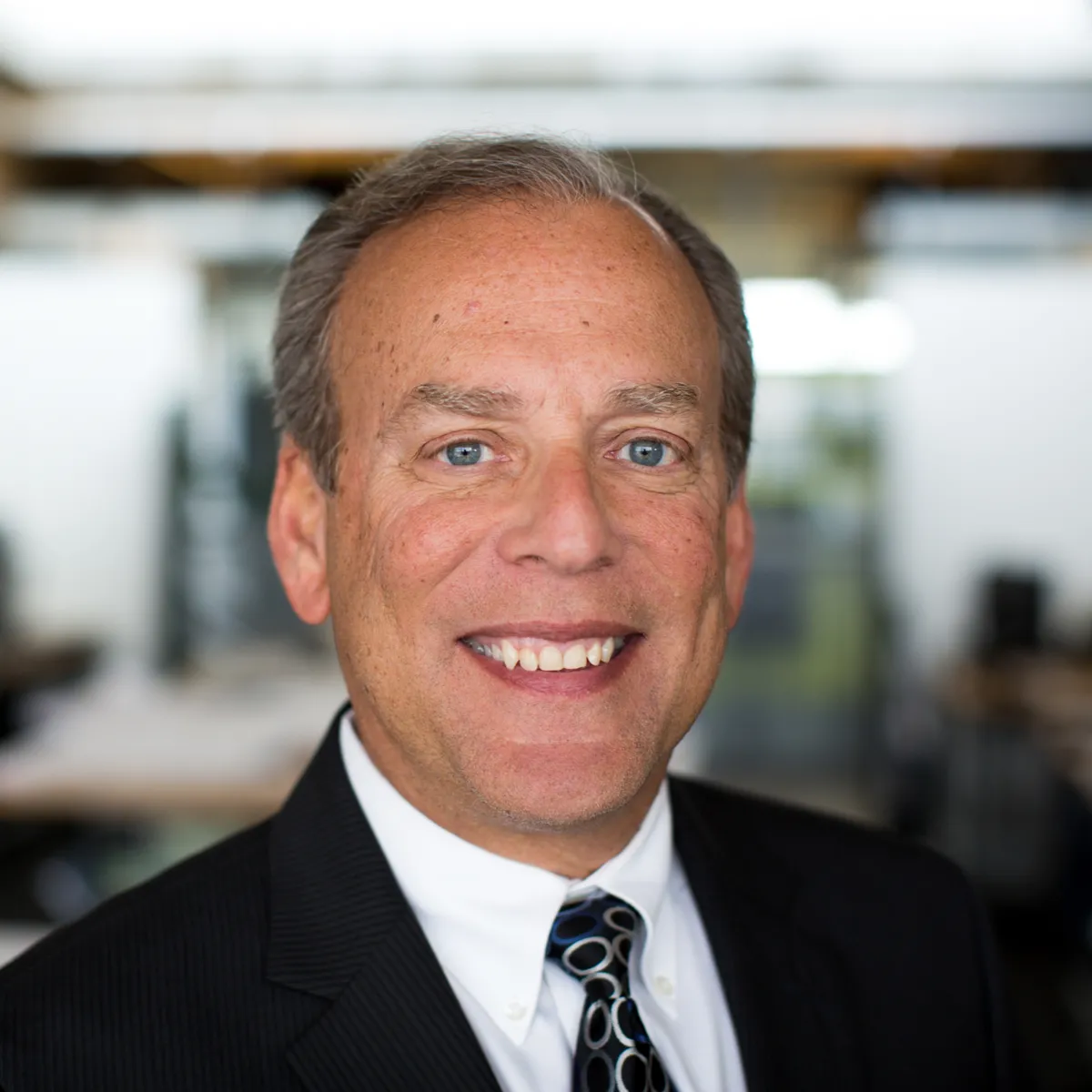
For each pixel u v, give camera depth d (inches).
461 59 173.5
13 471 215.5
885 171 203.0
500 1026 40.3
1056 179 199.6
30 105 181.6
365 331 41.3
